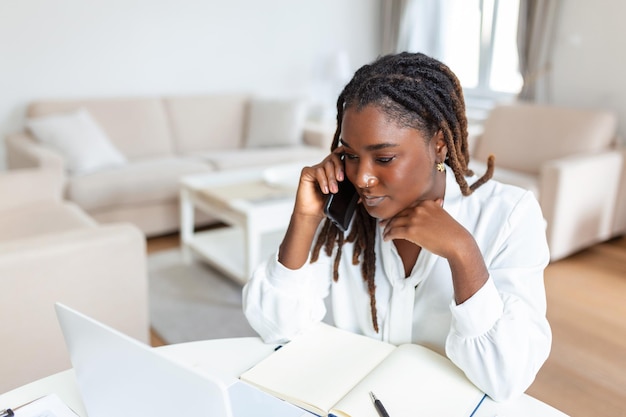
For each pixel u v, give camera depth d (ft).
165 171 10.97
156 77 13.43
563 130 10.73
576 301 8.24
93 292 5.41
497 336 2.59
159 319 7.66
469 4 14.92
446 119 2.68
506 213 2.92
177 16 13.38
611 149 10.57
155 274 9.20
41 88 12.02
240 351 3.24
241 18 14.34
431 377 2.77
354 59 16.69
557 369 6.48
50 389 2.89
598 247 10.59
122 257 5.52
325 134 13.23
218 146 13.58
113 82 12.87
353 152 2.59
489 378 2.60
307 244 3.25
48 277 5.09
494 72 14.62
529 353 2.64
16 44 11.57
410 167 2.54
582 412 5.73
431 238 2.56
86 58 12.41
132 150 12.35
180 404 1.96
